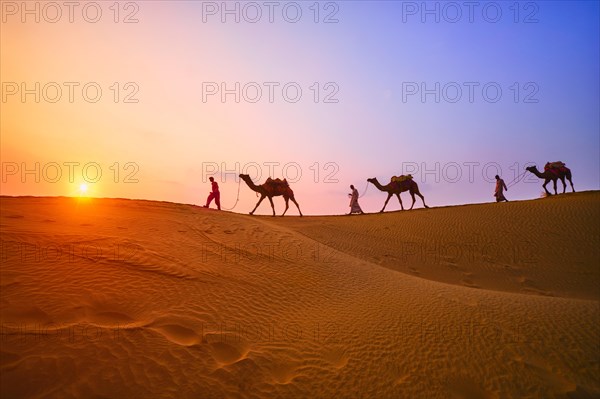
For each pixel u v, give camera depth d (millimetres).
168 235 8602
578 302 7848
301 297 7027
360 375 4645
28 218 7867
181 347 4559
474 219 19469
